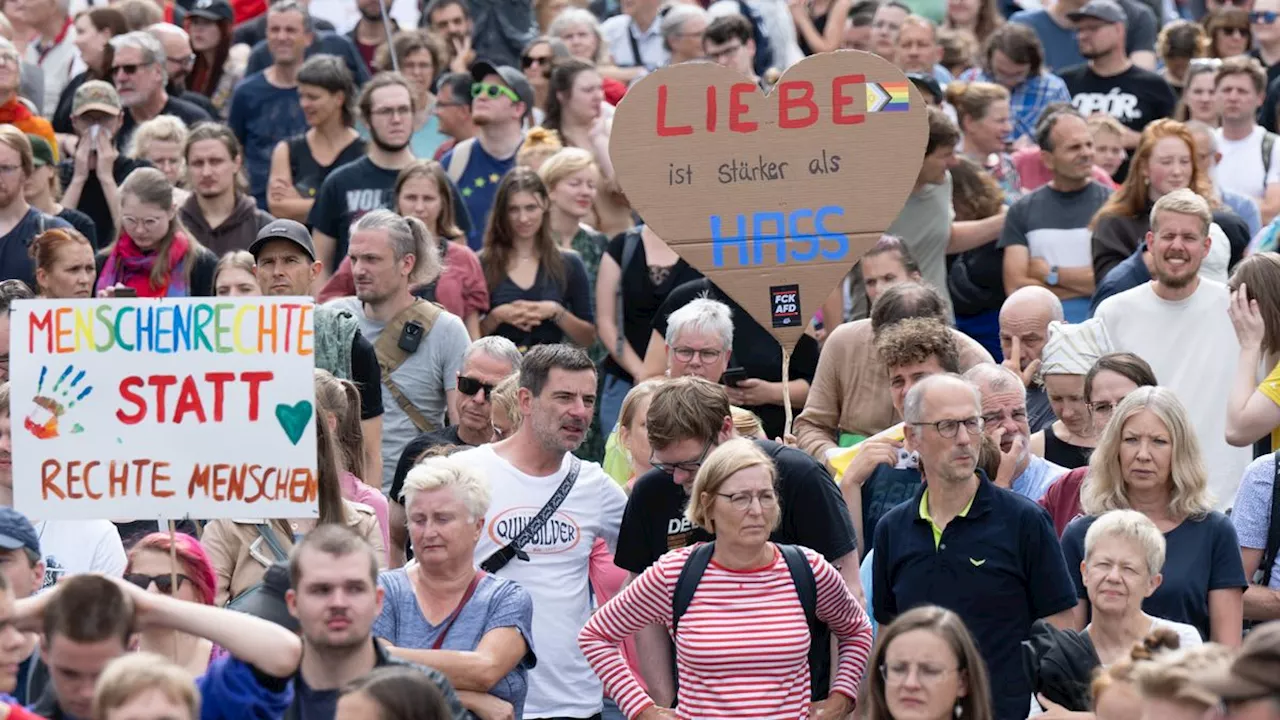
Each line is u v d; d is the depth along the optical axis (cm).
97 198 4316
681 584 2450
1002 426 2853
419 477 2441
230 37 5322
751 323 3528
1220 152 4659
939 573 2495
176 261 3719
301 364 2322
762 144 2945
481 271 3850
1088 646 2417
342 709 1894
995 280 4053
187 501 2323
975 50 5456
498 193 3872
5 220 3850
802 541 2570
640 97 2947
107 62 4728
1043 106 4928
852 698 2467
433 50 4938
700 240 2958
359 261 3391
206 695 2081
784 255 2961
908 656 2125
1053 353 3080
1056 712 2380
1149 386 2661
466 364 3136
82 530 2684
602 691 2759
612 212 4431
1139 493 2614
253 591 2339
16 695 2266
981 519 2497
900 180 2945
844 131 2945
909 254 3534
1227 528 2602
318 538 2086
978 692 2139
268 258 3488
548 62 5031
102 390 2322
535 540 2700
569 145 4528
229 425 2322
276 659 2064
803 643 2427
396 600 2455
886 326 2942
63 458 2322
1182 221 3244
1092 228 3903
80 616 1991
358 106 4266
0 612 2016
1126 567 2417
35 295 3597
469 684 2389
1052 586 2475
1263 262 3061
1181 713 1714
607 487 2758
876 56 2928
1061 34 5516
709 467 2422
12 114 4347
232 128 4853
